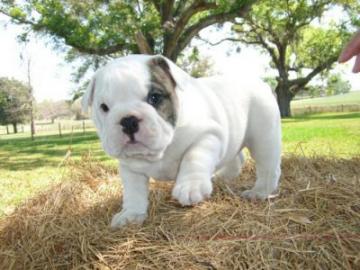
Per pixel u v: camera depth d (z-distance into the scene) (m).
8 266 0.42
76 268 0.38
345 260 0.36
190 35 2.65
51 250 0.41
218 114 0.44
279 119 0.50
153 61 0.40
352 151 1.21
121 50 2.65
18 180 1.09
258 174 0.50
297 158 0.72
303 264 0.36
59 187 0.54
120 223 0.42
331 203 0.44
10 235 0.47
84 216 0.46
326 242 0.37
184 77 0.41
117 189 0.56
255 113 0.49
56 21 2.53
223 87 0.48
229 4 2.53
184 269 0.36
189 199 0.38
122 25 2.50
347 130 2.05
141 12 2.67
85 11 2.55
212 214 0.43
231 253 0.36
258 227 0.40
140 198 0.44
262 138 0.49
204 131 0.41
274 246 0.37
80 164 0.72
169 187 0.53
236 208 0.43
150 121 0.37
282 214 0.42
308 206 0.44
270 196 0.49
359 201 0.44
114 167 0.72
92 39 2.56
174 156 0.41
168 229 0.41
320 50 4.68
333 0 4.15
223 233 0.39
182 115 0.40
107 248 0.39
